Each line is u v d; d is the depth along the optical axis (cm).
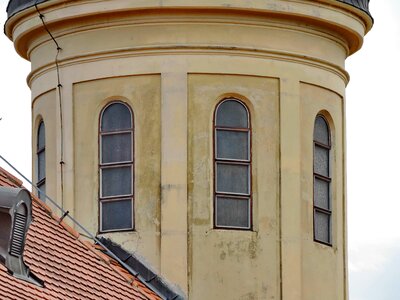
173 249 4750
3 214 3562
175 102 4806
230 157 4822
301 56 4897
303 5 4859
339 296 4938
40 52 4962
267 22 4853
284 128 4862
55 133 4909
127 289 4294
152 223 4772
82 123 4869
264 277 4788
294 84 4884
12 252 3584
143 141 4812
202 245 4762
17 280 3847
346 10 4938
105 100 4853
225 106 4831
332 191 4972
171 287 4725
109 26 4844
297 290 4816
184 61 4816
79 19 4859
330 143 4988
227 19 4825
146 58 4822
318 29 4931
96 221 4816
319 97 4944
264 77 4853
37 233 4166
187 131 4803
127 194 4809
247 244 4788
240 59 4834
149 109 4816
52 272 4081
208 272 4753
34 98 5000
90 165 4850
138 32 4825
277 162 4847
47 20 4891
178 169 4788
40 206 4281
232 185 4812
